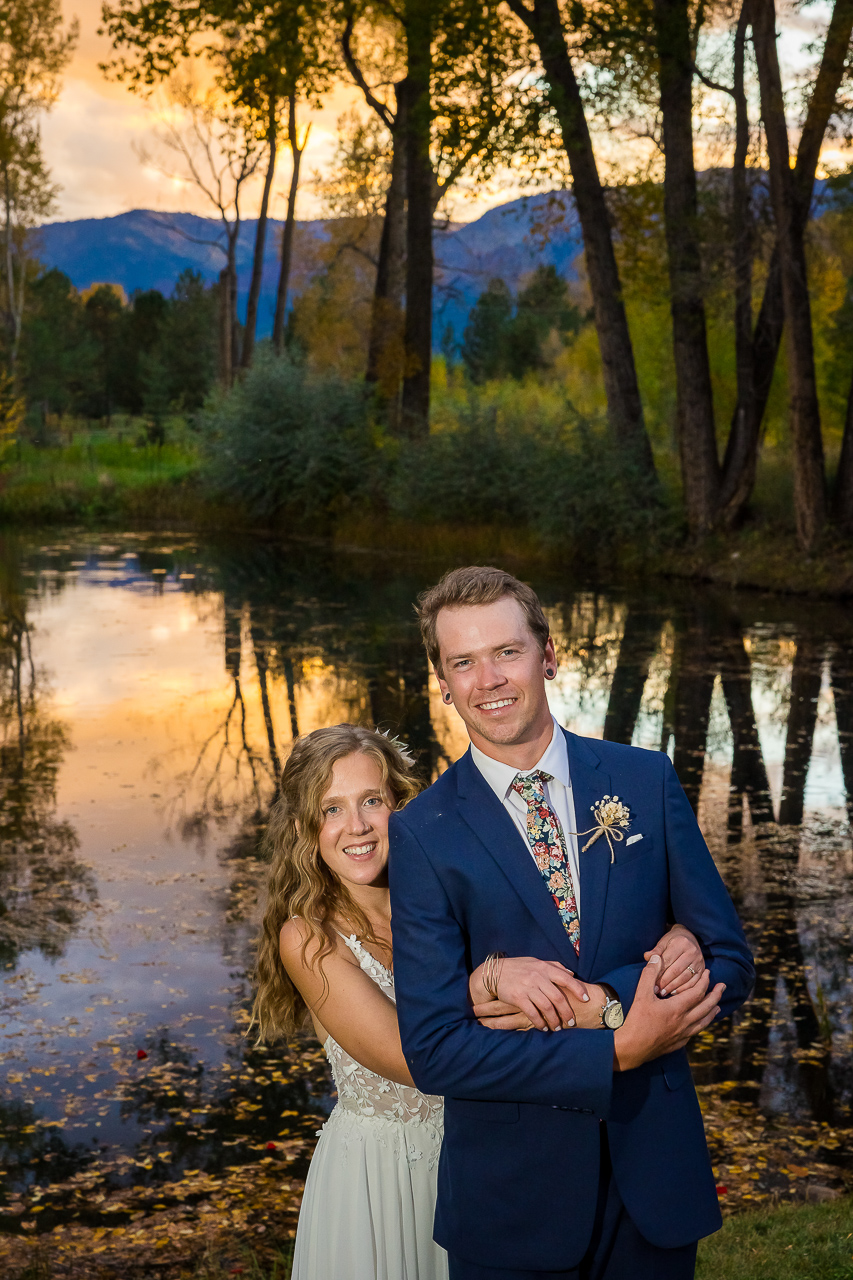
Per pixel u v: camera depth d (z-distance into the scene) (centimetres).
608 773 213
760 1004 587
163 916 702
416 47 2377
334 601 2003
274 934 254
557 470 2436
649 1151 202
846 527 2092
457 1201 209
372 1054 235
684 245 2175
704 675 1370
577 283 6800
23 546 2931
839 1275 342
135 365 7825
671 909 215
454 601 210
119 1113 489
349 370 3712
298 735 1131
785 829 858
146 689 1331
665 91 2139
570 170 2278
